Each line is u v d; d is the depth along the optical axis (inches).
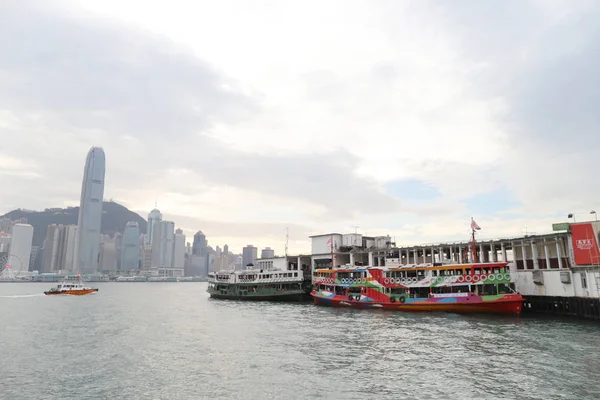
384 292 3034.0
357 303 3201.3
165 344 1873.8
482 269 2667.3
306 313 2967.5
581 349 1529.3
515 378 1211.2
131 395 1169.4
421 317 2546.8
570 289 2415.1
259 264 5305.1
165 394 1171.3
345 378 1272.1
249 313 3105.3
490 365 1353.3
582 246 2385.6
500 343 1673.2
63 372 1411.2
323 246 4397.1
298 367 1412.4
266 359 1536.7
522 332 1903.3
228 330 2249.0
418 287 2888.8
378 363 1432.1
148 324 2581.2
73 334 2193.7
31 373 1403.8
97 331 2299.5
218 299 4837.6
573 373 1239.5
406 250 3855.8
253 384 1238.3
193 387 1227.2
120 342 1939.0
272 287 4180.6
